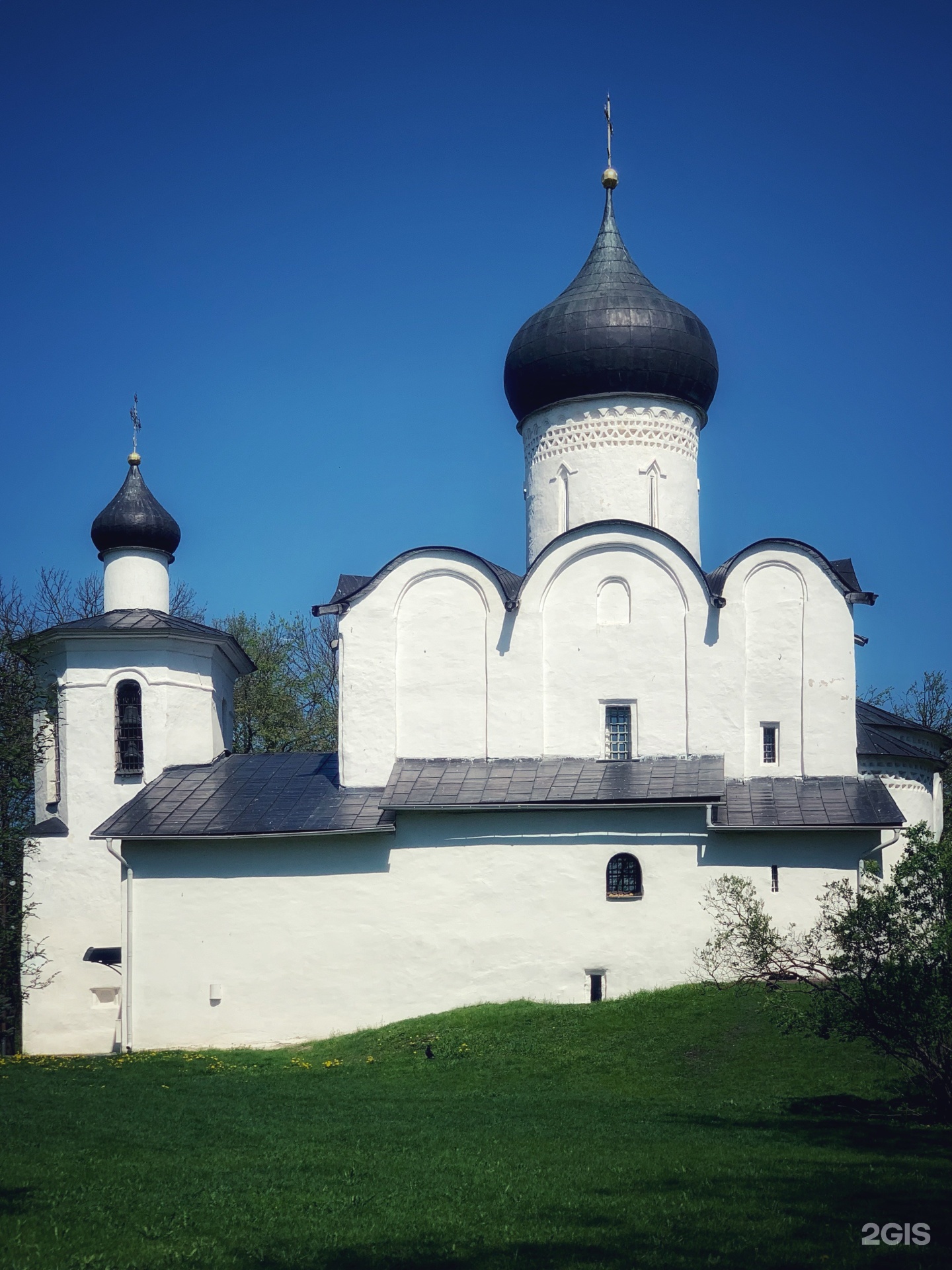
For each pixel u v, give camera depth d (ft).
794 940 92.89
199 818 101.14
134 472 124.88
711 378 117.19
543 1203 48.49
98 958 104.01
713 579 103.76
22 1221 46.21
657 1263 41.57
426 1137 60.59
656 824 95.96
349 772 104.42
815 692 101.30
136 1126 63.87
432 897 97.86
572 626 104.68
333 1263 42.06
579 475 115.03
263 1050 95.86
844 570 106.11
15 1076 83.61
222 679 122.31
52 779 113.70
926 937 61.31
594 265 119.65
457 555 106.11
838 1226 44.98
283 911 98.84
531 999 95.45
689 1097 71.46
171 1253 42.93
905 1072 72.13
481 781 100.99
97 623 113.19
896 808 95.40
